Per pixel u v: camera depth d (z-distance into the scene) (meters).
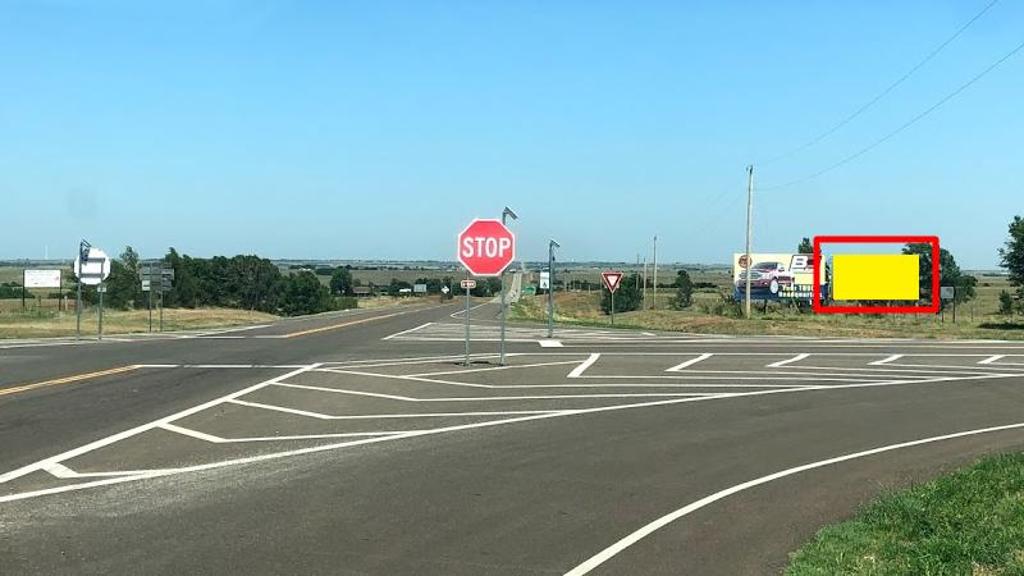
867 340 32.69
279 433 12.05
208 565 6.36
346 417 13.55
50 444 10.95
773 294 59.66
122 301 69.75
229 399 15.18
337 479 9.30
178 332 37.84
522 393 16.61
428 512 7.97
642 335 35.53
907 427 13.32
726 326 42.03
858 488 9.20
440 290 168.88
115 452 10.54
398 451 10.92
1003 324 45.12
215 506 8.09
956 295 57.38
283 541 7.00
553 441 11.76
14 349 25.97
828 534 7.26
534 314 68.56
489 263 20.97
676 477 9.64
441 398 15.82
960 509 7.76
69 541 6.92
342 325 45.38
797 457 10.88
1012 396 17.02
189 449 10.81
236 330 39.97
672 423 13.44
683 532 7.43
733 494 8.87
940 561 6.28
